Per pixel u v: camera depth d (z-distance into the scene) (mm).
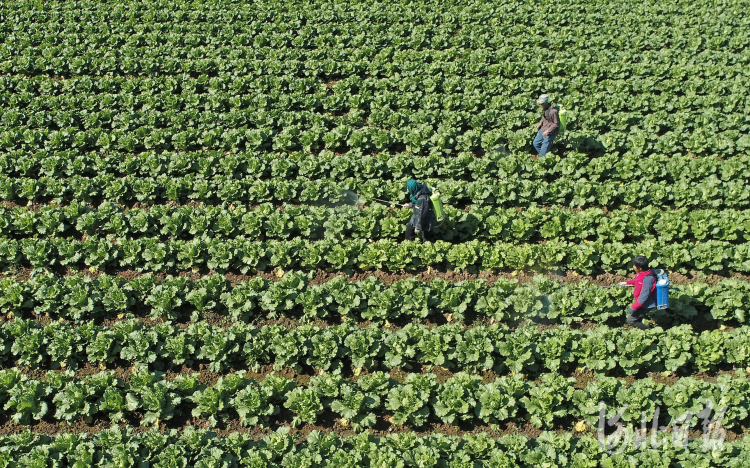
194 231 16391
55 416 12297
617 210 17109
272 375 12828
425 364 13805
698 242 16609
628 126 20625
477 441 11492
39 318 14609
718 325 14711
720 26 26031
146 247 15828
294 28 26016
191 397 12492
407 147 19734
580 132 19891
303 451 11352
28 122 20281
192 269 15922
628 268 15984
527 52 24484
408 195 17703
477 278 15859
